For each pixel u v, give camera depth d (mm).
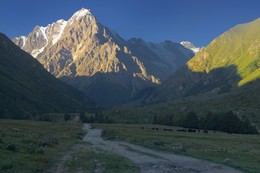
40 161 33719
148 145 69312
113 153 52062
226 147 71750
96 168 33875
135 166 37062
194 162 43375
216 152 56812
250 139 108062
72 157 42000
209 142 87688
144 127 197750
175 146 66750
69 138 85125
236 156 51594
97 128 178625
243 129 186375
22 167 28703
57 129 132750
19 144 44344
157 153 55562
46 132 100438
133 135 108562
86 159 40812
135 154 52562
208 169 37281
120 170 33062
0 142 41062
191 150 60062
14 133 68875
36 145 47719
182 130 173375
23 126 126000
